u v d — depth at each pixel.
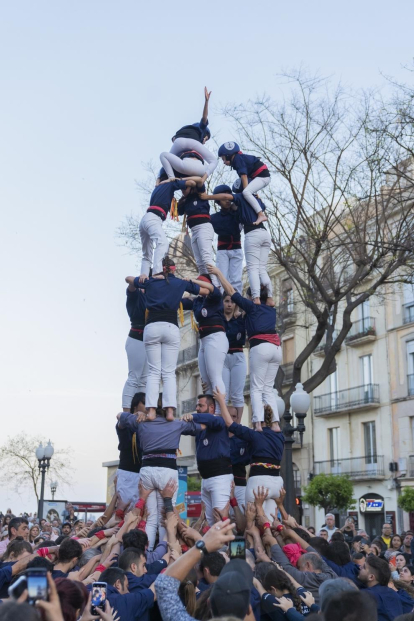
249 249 9.84
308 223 18.34
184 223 10.28
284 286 24.28
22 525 8.23
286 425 14.74
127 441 9.39
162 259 9.15
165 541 7.33
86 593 4.03
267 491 8.40
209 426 8.88
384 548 13.27
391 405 33.31
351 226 20.02
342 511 33.47
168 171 9.66
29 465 52.72
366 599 3.89
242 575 3.72
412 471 31.72
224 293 10.34
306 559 6.90
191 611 4.99
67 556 6.19
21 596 3.17
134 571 5.83
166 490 8.38
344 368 35.94
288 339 38.38
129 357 10.10
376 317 34.62
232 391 10.41
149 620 5.24
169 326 8.74
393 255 17.80
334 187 18.12
